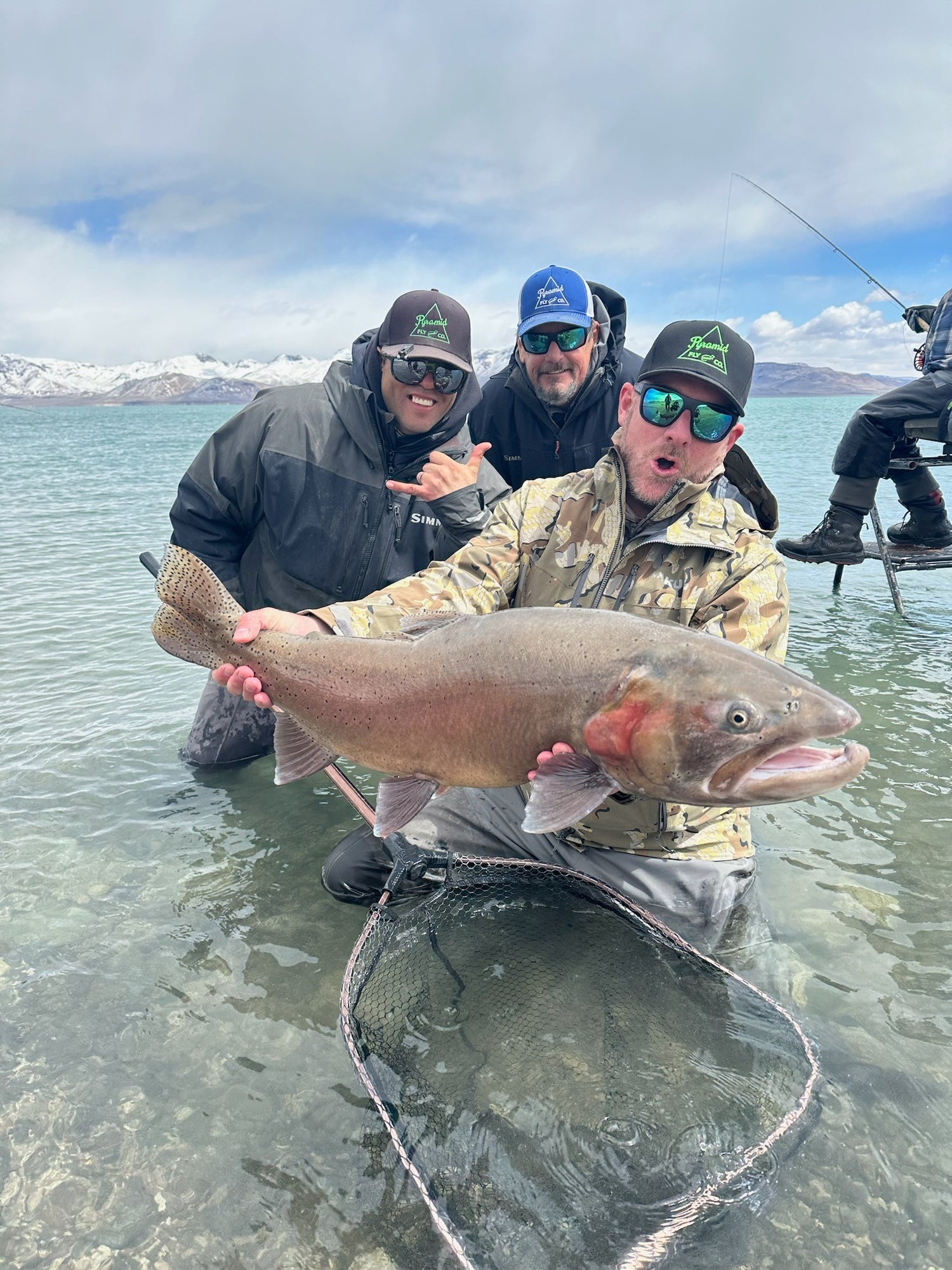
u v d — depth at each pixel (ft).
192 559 3.98
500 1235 2.85
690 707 3.19
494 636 3.53
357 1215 2.99
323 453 5.75
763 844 5.07
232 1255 2.86
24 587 10.46
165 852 5.01
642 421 4.09
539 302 6.77
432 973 3.96
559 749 3.43
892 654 8.11
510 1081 3.43
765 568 4.05
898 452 9.70
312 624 4.04
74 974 4.03
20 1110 3.34
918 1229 2.89
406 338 5.51
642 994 3.82
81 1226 2.95
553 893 4.20
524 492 4.52
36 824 5.26
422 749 3.67
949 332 8.75
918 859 4.89
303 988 3.96
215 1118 3.33
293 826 5.31
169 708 6.82
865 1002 3.85
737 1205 2.96
